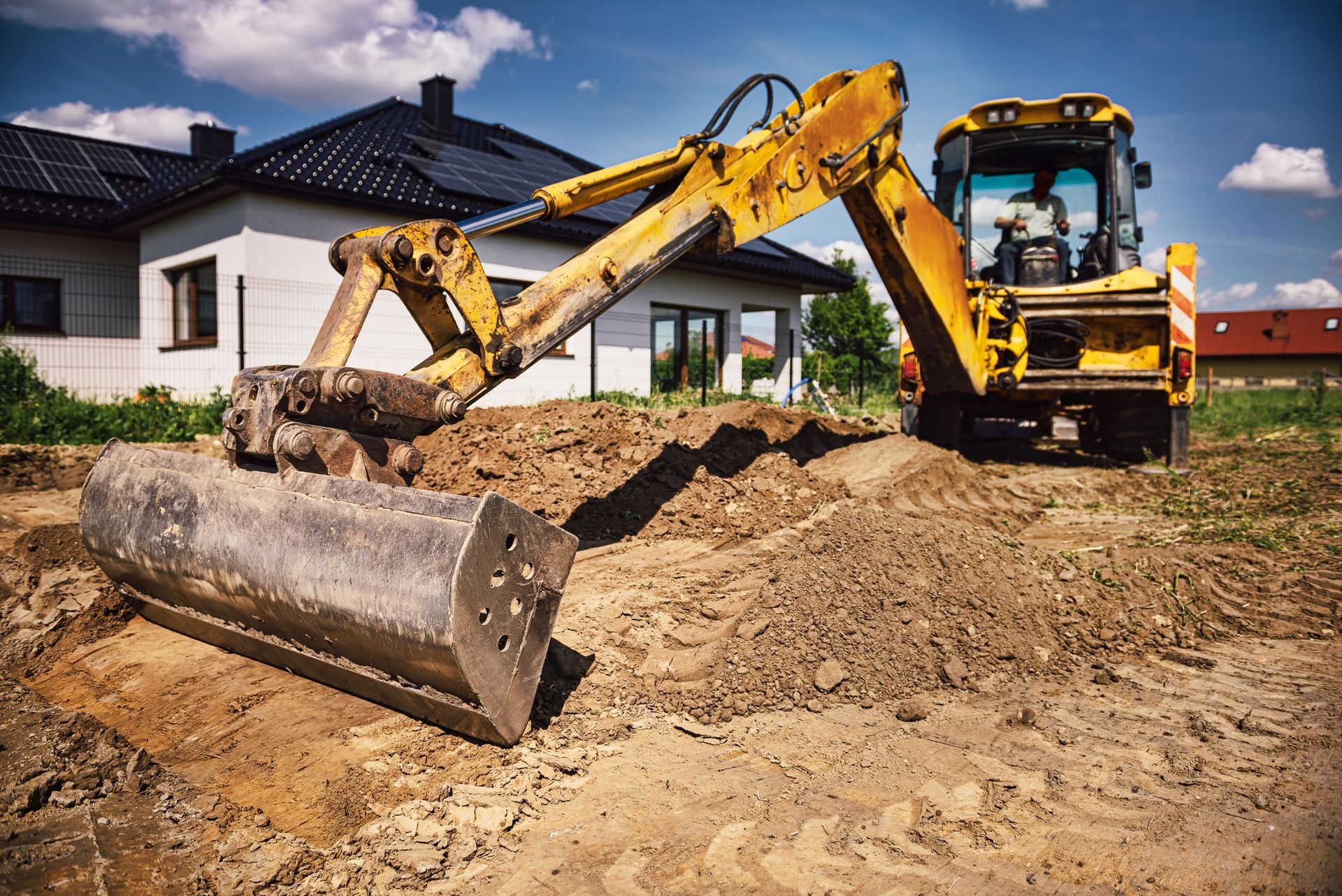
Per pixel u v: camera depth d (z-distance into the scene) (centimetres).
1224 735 310
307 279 1195
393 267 309
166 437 984
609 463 631
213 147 1833
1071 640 414
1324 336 6203
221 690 323
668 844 230
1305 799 261
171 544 319
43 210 1338
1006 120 837
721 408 887
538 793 256
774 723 314
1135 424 888
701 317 1756
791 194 508
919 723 319
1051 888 213
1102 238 850
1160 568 498
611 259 395
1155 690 359
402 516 263
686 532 533
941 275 675
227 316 1187
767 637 361
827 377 2188
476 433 702
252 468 311
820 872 218
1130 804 257
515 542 261
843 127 546
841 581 408
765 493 607
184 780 265
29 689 338
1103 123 822
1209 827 243
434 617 245
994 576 449
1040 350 875
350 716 301
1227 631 443
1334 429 1416
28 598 410
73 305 1405
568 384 1492
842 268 2722
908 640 379
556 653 339
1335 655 404
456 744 280
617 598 399
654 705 320
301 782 261
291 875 216
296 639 297
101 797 255
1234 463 1007
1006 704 340
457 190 1345
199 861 222
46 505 670
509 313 352
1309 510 695
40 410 984
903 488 681
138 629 390
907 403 920
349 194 1195
